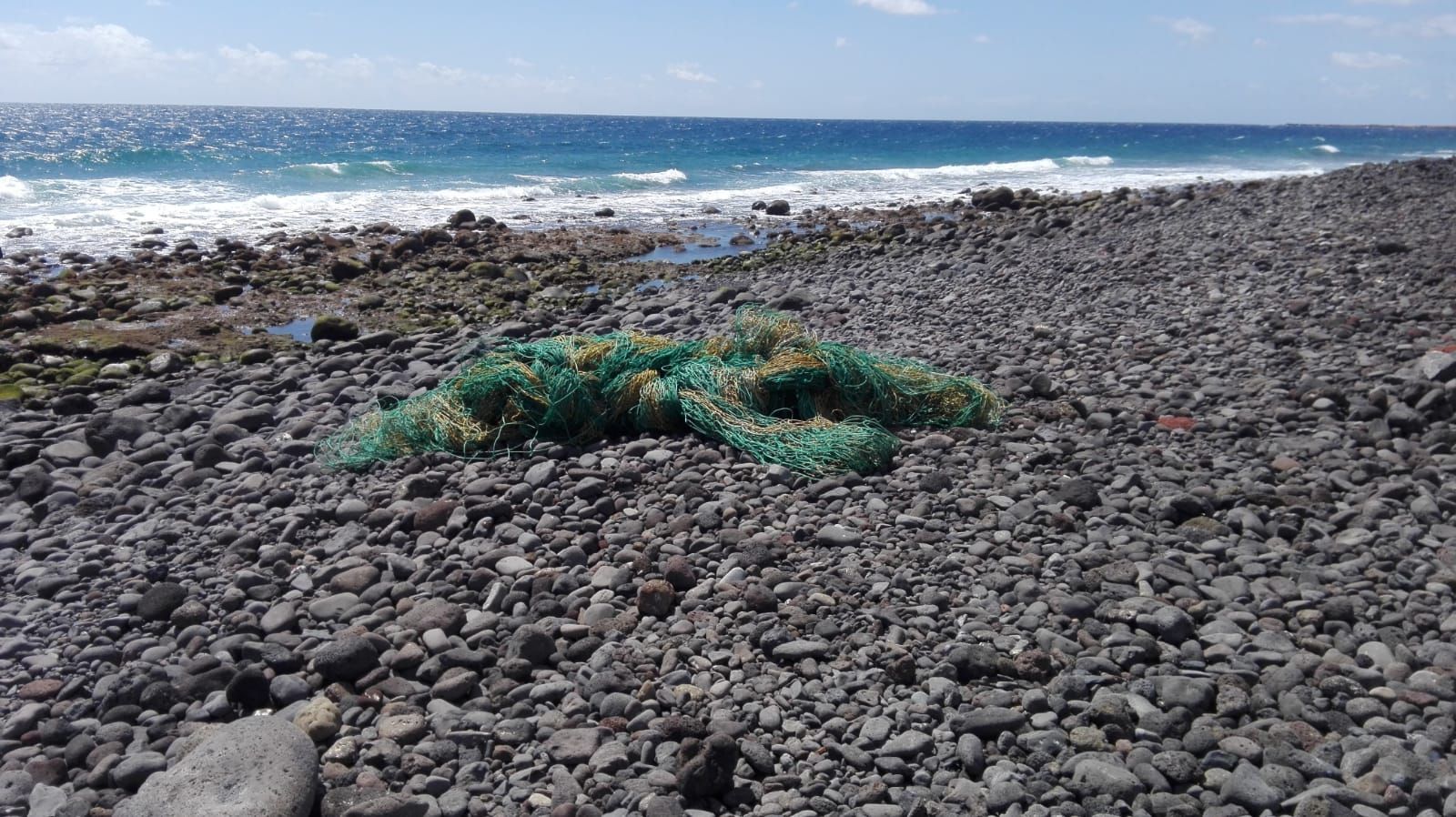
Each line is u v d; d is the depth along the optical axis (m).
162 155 34.28
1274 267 12.31
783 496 6.68
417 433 7.78
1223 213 17.27
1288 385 8.44
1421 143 94.38
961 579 5.55
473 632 5.16
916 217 24.97
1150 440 7.53
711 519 6.31
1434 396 7.47
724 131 107.69
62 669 5.00
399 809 3.80
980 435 7.72
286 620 5.33
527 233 21.52
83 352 11.59
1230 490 6.48
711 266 17.69
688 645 4.96
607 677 4.65
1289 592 5.30
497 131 83.69
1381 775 3.87
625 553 5.87
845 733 4.29
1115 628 4.99
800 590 5.43
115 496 7.16
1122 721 4.29
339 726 4.45
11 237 19.09
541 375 8.05
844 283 14.38
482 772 4.15
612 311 13.51
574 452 7.53
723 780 3.96
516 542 6.14
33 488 7.25
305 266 16.84
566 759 4.16
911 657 4.71
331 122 101.38
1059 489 6.58
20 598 5.75
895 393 8.23
